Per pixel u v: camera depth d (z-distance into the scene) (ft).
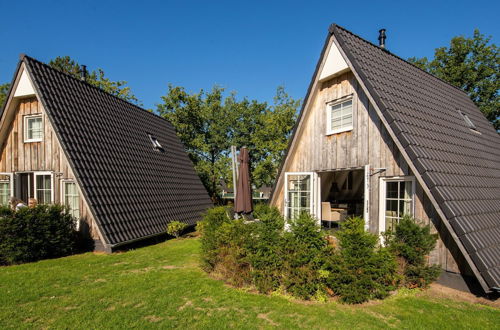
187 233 37.76
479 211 18.28
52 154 30.83
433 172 18.57
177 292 16.74
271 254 16.79
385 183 23.20
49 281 18.89
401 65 30.76
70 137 29.40
